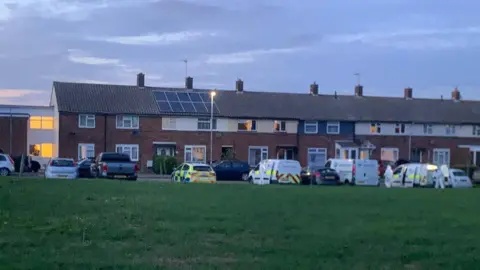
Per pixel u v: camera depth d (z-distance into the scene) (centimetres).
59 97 6216
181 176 4209
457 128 7125
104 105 6262
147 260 1117
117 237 1307
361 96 7412
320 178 4553
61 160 4031
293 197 2291
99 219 1512
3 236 1279
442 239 1395
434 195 2636
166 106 6450
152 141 6306
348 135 6850
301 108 6919
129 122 6256
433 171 4275
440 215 1808
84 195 2033
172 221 1524
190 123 6419
